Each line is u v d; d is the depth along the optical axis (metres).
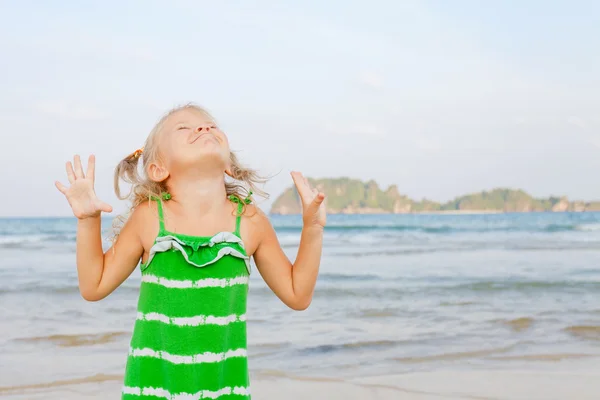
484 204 143.50
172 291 2.45
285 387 4.84
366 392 4.71
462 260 17.41
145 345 2.48
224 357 2.49
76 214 2.48
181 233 2.54
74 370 5.46
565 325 7.49
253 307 9.05
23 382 5.04
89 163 2.51
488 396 4.61
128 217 2.71
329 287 11.58
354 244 25.53
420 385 4.90
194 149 2.54
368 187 152.62
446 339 6.77
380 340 6.73
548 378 5.09
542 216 83.88
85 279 2.55
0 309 8.82
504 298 10.05
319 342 6.66
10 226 51.31
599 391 4.73
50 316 8.25
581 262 16.33
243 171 2.87
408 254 19.83
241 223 2.66
